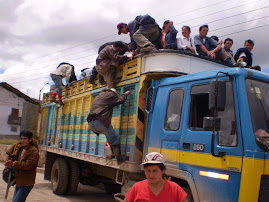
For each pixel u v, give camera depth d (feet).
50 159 32.04
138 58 18.69
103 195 30.58
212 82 12.68
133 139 17.93
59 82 30.17
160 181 9.35
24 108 39.63
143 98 18.12
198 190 13.43
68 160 28.53
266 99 13.26
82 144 25.04
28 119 38.96
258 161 11.59
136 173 17.65
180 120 15.24
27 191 16.11
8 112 113.60
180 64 17.03
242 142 12.12
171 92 16.44
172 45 20.20
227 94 13.29
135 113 18.11
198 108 14.49
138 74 18.39
